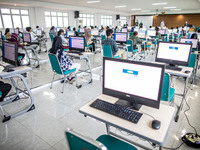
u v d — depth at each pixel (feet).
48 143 6.19
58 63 9.79
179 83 12.42
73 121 7.57
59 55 9.94
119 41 18.08
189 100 9.59
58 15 48.44
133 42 19.21
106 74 4.78
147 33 27.50
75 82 12.55
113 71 4.60
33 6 40.50
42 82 12.34
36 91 10.85
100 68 16.39
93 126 7.22
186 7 48.52
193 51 13.60
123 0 34.65
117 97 4.76
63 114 8.13
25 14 41.45
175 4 41.22
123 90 4.57
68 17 51.08
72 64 11.39
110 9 57.21
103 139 4.47
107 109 4.42
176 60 8.16
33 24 43.19
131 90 4.42
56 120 7.63
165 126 3.77
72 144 2.75
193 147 5.84
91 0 35.17
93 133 6.73
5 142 6.23
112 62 4.54
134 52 19.79
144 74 4.09
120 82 4.56
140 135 3.49
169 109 4.54
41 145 6.09
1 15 37.55
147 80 4.09
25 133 6.75
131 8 53.26
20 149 5.90
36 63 17.90
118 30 36.83
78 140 2.51
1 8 37.17
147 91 4.16
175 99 9.69
